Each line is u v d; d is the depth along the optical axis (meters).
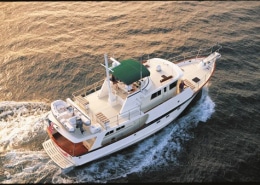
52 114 26.81
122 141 27.55
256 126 29.88
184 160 27.30
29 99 32.97
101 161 27.48
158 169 26.73
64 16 45.38
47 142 27.97
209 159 27.16
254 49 38.91
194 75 32.53
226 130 29.62
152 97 28.45
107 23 44.06
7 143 28.53
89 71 36.41
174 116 30.41
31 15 45.34
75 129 26.16
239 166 26.42
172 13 45.75
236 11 45.75
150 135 29.44
